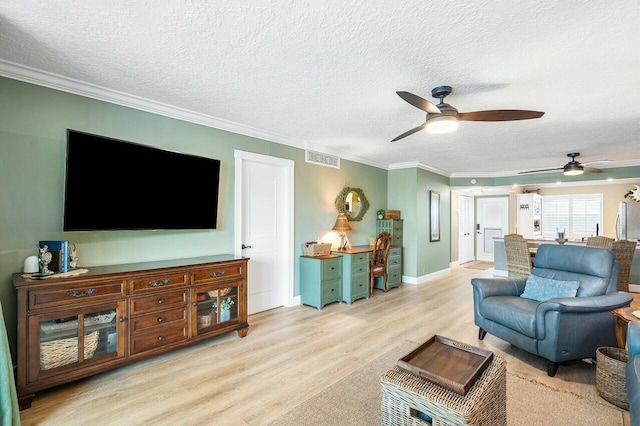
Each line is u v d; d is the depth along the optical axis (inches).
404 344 120.7
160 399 83.9
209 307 118.3
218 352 112.6
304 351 114.0
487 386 59.7
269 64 88.7
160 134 122.3
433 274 256.2
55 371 83.3
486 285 123.3
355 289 181.5
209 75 95.7
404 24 69.5
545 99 112.3
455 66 88.4
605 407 80.4
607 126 144.1
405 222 240.2
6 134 90.3
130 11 65.9
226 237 142.9
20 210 92.4
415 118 135.0
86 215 97.2
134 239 114.7
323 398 84.7
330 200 196.9
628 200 257.0
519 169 267.9
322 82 99.7
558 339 93.9
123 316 95.0
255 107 122.9
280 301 171.3
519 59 84.4
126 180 106.3
